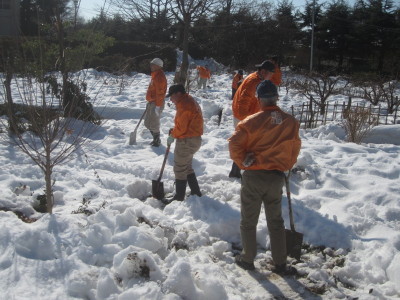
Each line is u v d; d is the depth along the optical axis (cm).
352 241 460
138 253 353
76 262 359
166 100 1455
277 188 385
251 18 4025
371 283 393
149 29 3922
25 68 474
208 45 4006
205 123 1120
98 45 817
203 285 346
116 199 532
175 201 554
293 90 2147
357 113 945
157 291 324
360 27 3966
